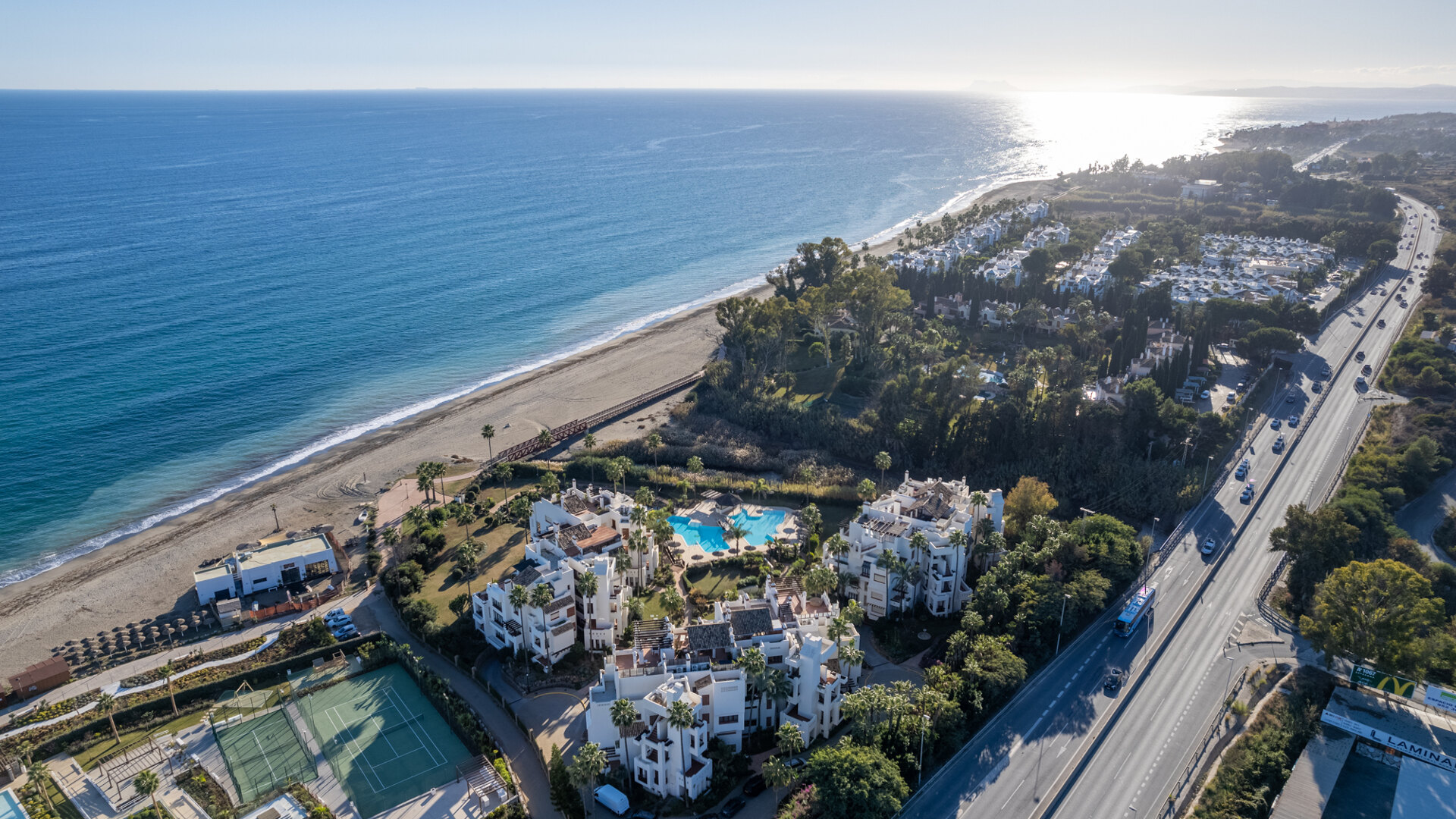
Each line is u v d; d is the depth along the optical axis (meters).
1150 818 105.94
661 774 109.56
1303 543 148.75
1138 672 133.12
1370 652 123.88
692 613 146.50
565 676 134.00
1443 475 191.12
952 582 148.50
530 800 111.12
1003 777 112.44
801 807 104.50
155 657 140.38
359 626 149.25
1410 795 105.88
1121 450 197.00
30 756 115.81
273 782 112.25
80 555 172.88
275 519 185.62
